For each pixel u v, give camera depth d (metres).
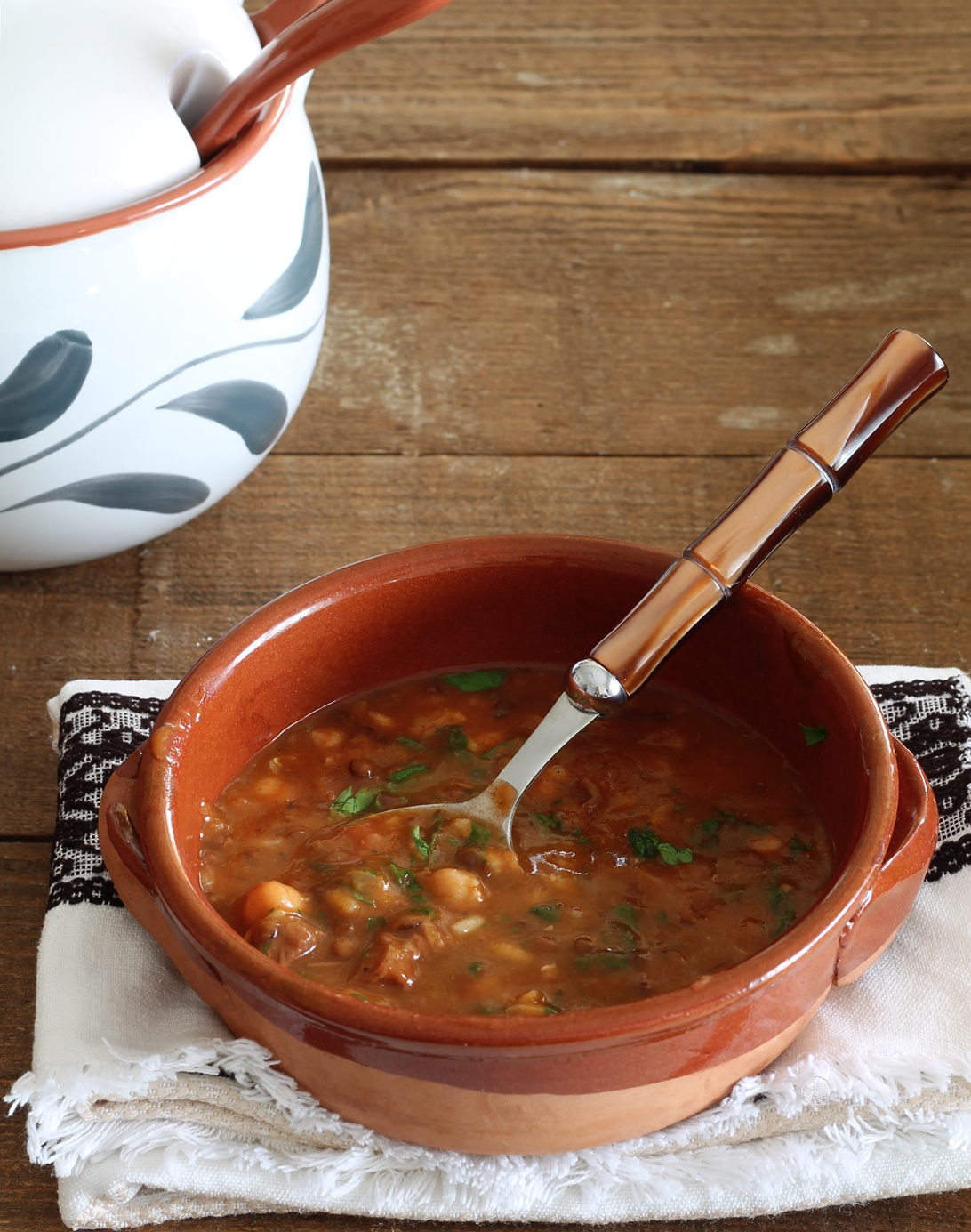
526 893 0.71
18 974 0.76
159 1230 0.71
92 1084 0.70
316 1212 0.71
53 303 0.77
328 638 0.74
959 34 1.15
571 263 0.99
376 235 1.00
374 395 0.94
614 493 0.90
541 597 0.75
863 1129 0.70
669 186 1.03
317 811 0.73
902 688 0.79
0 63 0.76
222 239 0.79
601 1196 0.70
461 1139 0.68
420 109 1.07
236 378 0.81
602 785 0.73
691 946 0.70
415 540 0.89
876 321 0.97
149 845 0.69
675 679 0.75
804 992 0.67
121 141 0.77
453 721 0.75
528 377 0.95
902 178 1.04
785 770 0.74
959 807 0.76
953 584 0.87
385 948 0.69
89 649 0.85
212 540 0.89
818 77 1.11
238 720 0.73
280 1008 0.66
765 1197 0.70
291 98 0.81
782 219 1.02
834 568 0.88
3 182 0.76
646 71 1.11
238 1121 0.70
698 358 0.96
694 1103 0.69
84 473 0.81
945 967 0.72
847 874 0.67
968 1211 0.71
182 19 0.78
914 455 0.92
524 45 1.13
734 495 0.90
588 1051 0.65
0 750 0.82
